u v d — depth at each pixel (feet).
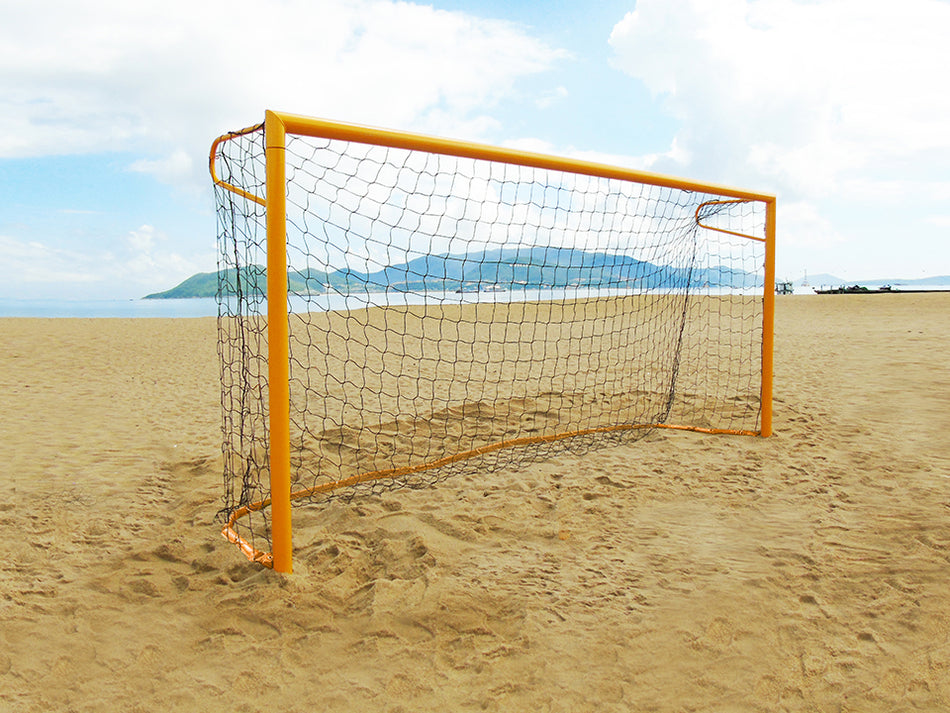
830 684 7.21
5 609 8.79
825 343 40.42
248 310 11.82
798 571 9.91
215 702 7.04
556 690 7.19
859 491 13.52
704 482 14.46
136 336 47.70
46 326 54.03
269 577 9.62
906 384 24.94
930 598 8.89
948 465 14.98
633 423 20.06
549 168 13.34
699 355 35.83
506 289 18.13
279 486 9.66
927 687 7.10
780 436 18.21
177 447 17.35
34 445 17.37
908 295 91.45
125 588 9.51
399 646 8.04
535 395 24.49
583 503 13.25
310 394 25.29
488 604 9.05
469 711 6.86
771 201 17.90
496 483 14.51
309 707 6.95
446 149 11.43
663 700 7.00
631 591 9.41
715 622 8.50
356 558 10.62
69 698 7.04
